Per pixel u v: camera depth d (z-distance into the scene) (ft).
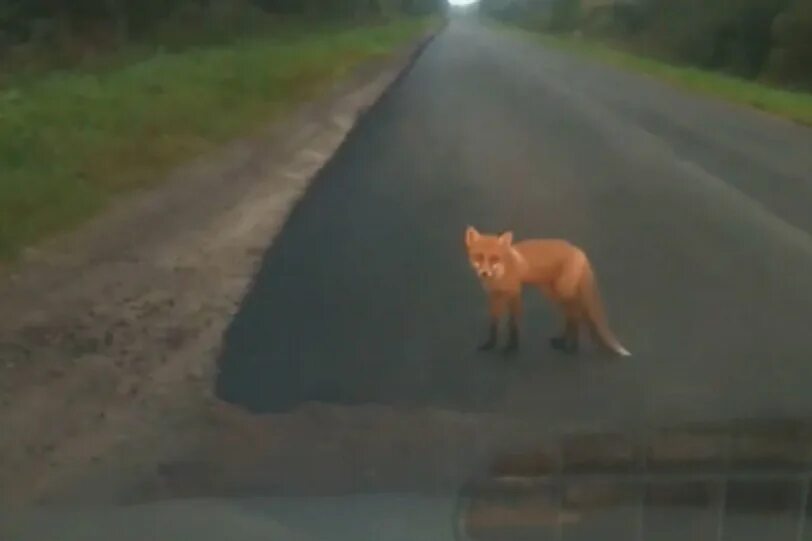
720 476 26.99
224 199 67.87
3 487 27.81
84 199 64.13
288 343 38.88
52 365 37.29
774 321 41.32
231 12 212.84
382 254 52.16
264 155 87.04
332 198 67.56
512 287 37.52
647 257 51.80
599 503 25.67
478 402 32.86
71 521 25.61
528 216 61.93
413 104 129.80
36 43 131.85
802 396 33.14
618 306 43.34
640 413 31.81
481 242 37.63
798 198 69.26
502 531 24.47
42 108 89.97
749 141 103.14
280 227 58.95
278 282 47.37
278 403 33.14
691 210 64.23
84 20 153.48
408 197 67.82
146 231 58.34
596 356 36.96
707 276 48.19
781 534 24.12
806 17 217.97
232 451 29.66
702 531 24.23
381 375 35.29
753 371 35.53
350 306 43.27
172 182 73.56
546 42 368.89
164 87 116.88
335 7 329.11
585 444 29.37
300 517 25.45
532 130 105.70
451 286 45.98
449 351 37.58
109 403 33.71
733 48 252.62
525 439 29.84
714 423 30.78
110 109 95.61
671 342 38.68
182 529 25.07
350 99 134.51
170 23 180.24
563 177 76.54
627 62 254.68
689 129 112.27
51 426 32.01
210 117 102.27
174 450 29.89
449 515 25.27
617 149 93.25
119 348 39.04
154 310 43.65
